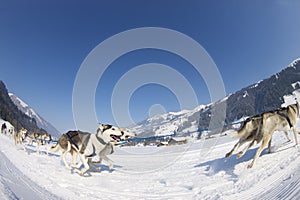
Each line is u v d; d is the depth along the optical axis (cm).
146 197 166
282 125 197
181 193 170
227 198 135
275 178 145
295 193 101
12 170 171
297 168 142
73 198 147
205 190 166
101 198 159
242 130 212
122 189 190
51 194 137
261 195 123
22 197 96
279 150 207
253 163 189
